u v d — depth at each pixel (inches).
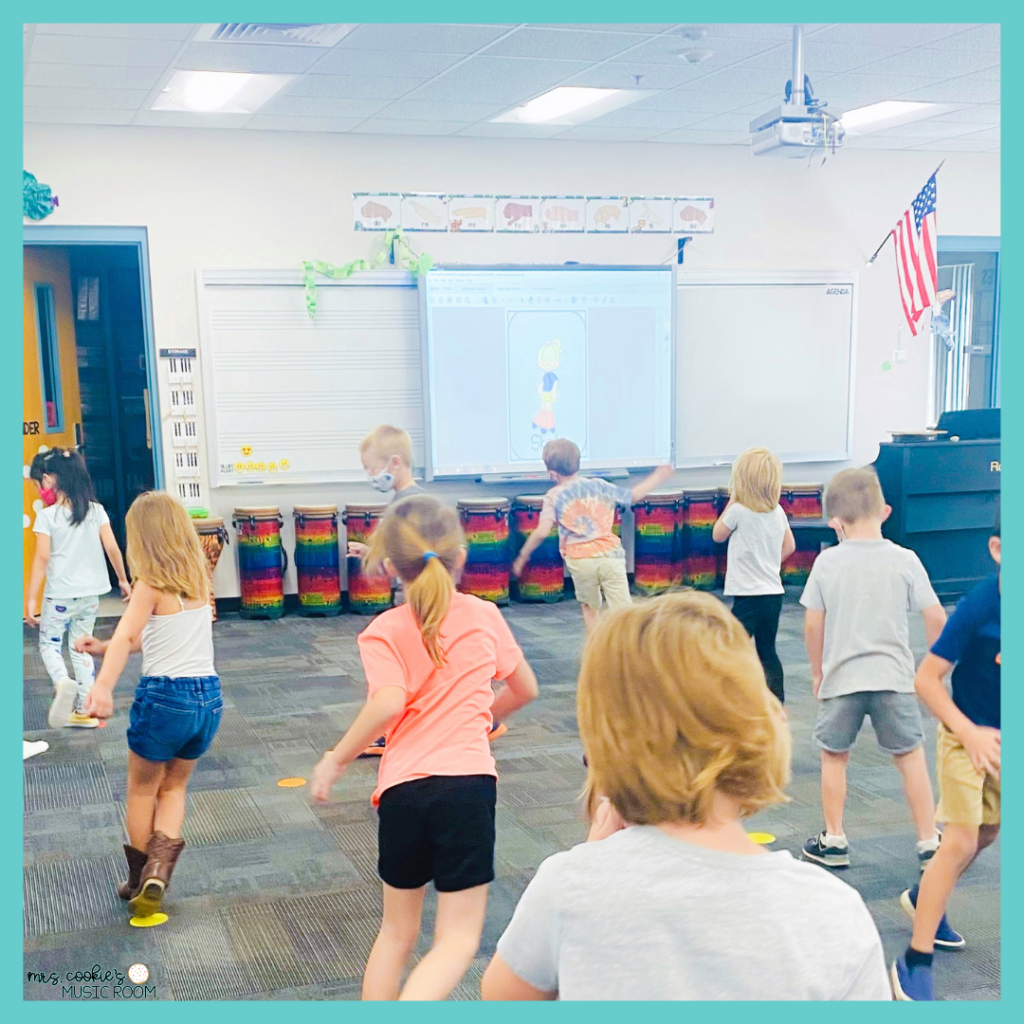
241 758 161.6
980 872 118.8
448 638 86.0
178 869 122.6
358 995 94.6
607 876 41.3
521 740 168.9
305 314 273.1
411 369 281.6
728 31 194.5
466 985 96.3
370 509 264.1
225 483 272.1
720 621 43.4
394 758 84.7
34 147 252.4
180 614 108.3
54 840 130.0
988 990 92.7
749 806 42.3
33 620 171.8
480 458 285.6
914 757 114.8
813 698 188.9
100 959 101.2
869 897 112.3
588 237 293.1
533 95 237.0
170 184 262.2
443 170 280.8
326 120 258.1
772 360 307.7
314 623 259.8
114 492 296.8
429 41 196.2
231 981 96.9
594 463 292.7
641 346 292.8
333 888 117.3
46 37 187.8
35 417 272.8
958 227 319.6
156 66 206.8
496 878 119.2
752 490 158.4
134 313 294.8
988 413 262.7
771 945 39.7
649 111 257.1
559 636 241.3
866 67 220.7
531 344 285.7
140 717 108.1
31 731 172.6
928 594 113.1
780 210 306.5
